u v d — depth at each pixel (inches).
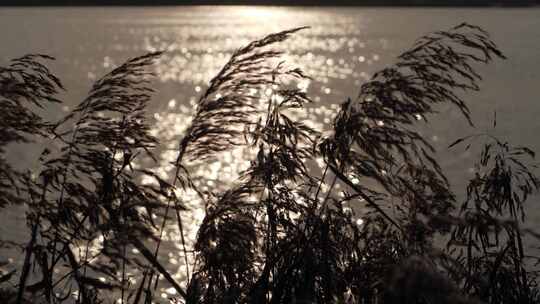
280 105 176.4
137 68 164.6
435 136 2719.0
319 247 168.4
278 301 167.5
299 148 173.2
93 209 151.5
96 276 796.0
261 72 171.9
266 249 175.9
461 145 2482.8
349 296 167.8
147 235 138.1
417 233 161.8
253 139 170.9
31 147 2212.1
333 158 170.9
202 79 5708.7
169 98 4347.9
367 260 173.2
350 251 175.0
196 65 7244.1
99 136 162.2
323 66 6565.0
